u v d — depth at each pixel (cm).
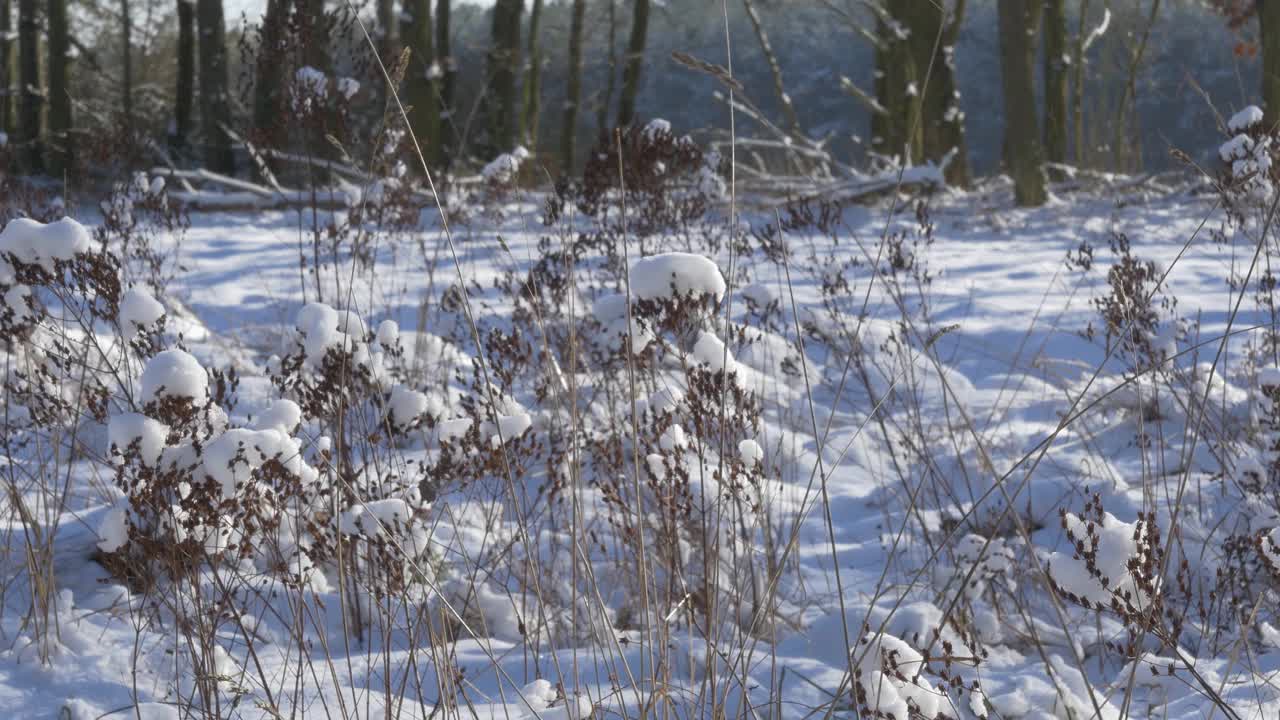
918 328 732
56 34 2075
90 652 271
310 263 855
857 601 356
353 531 279
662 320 291
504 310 703
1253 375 519
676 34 4809
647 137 666
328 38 563
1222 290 839
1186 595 299
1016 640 325
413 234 811
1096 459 479
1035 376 641
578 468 313
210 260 961
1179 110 4350
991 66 5259
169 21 3181
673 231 706
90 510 364
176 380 246
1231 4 1770
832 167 2003
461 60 3153
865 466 504
